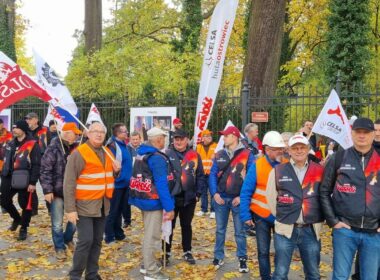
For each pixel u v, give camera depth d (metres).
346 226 4.11
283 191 4.34
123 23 23.75
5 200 7.47
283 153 5.01
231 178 5.83
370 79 18.61
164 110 12.30
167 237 5.84
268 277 5.04
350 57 16.72
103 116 14.59
